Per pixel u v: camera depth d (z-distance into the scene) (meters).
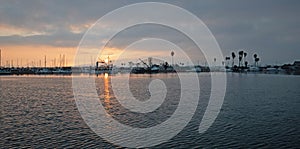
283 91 72.94
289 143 25.66
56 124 33.38
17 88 86.06
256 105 48.41
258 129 30.83
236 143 25.80
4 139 26.81
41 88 86.00
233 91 74.00
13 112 41.69
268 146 24.86
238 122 34.47
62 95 66.06
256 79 130.62
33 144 25.34
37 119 36.31
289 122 34.25
